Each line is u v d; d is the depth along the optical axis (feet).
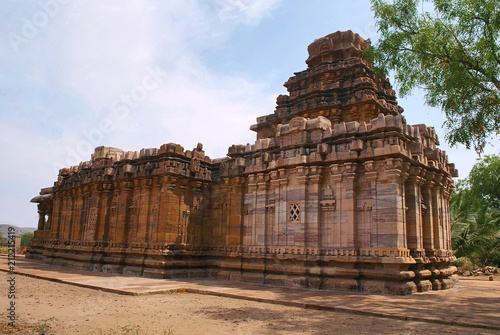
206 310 39.42
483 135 48.75
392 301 42.91
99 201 86.63
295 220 59.06
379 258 49.85
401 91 52.95
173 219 70.95
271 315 36.86
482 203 139.23
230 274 67.26
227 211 73.00
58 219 106.93
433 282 56.34
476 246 117.91
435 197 63.36
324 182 58.29
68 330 30.73
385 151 51.29
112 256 79.51
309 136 61.87
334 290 52.26
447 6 47.19
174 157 74.13
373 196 52.37
